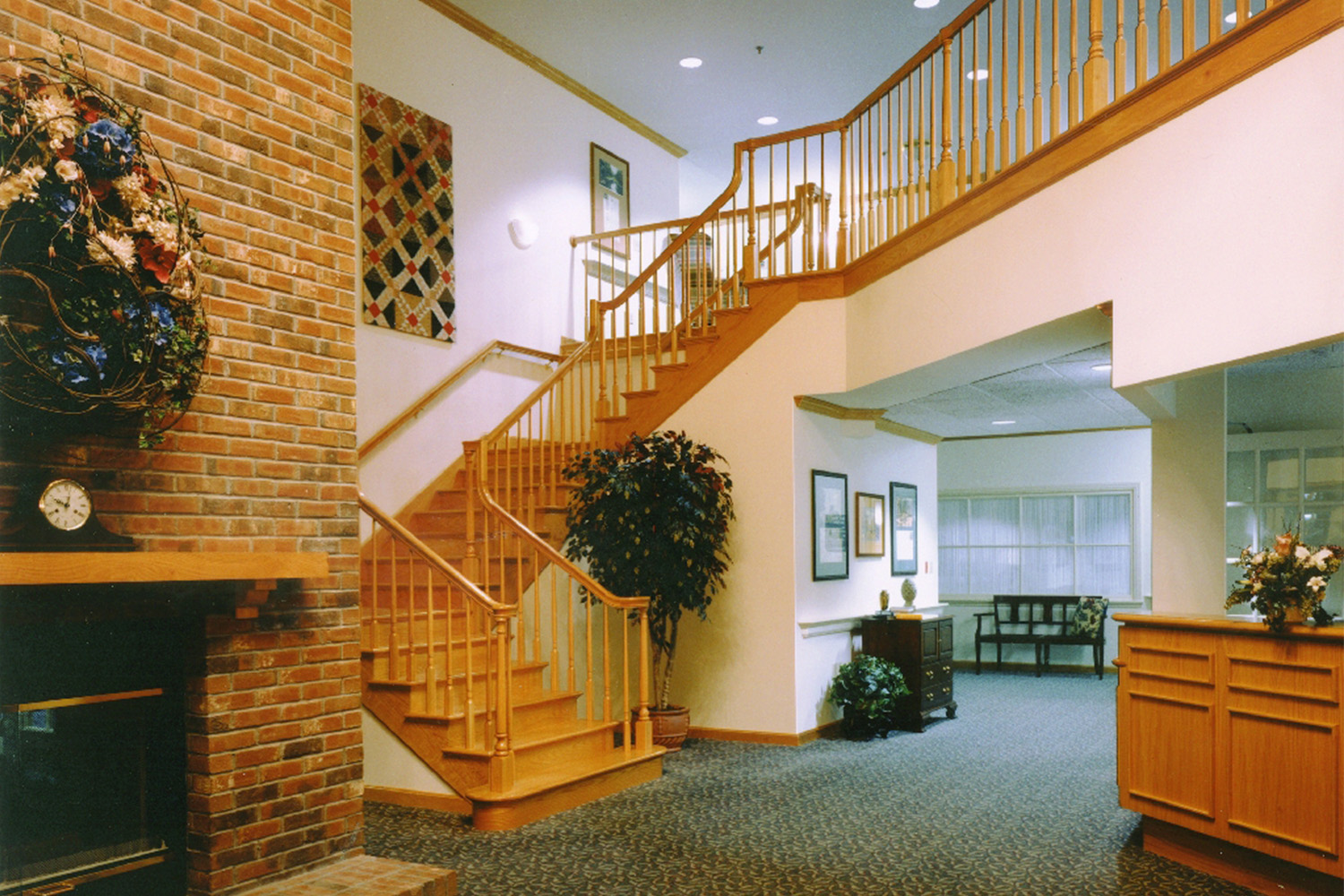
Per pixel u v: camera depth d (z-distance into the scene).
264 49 3.72
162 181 3.27
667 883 4.08
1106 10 7.85
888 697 7.25
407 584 6.54
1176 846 4.37
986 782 5.86
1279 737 3.81
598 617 7.07
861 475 8.34
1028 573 12.05
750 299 7.36
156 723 3.33
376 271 7.12
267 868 3.53
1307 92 3.45
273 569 3.25
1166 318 4.09
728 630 7.27
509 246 8.58
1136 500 11.42
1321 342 3.39
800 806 5.29
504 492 7.54
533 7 7.96
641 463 6.55
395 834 4.74
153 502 3.25
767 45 8.70
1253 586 3.91
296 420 3.76
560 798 5.18
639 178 10.56
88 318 2.84
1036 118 4.93
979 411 9.10
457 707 5.51
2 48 2.89
